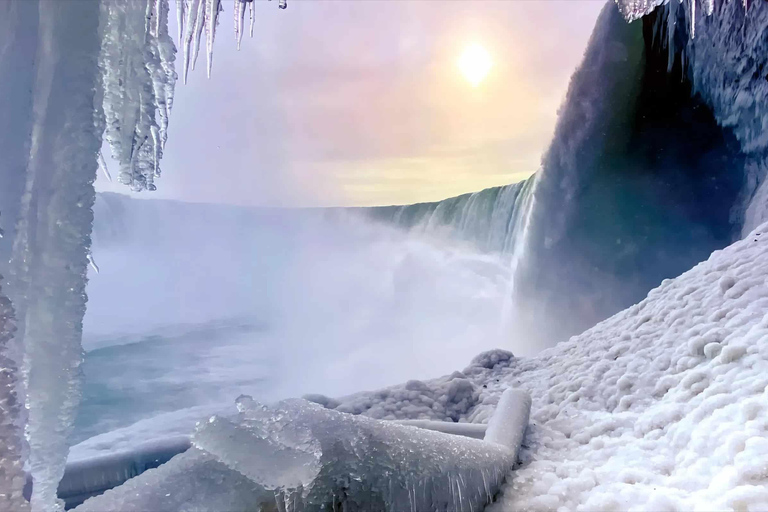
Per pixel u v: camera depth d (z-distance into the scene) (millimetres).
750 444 2201
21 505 1116
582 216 15375
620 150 14773
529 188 21141
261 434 1730
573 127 15461
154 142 1454
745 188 12492
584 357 5410
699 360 3912
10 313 1126
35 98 1183
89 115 1226
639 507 2100
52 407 1233
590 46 15102
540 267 16469
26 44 1167
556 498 2498
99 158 1335
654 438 3086
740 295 4586
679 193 13820
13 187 1155
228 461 1619
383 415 5066
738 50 11695
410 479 2084
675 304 5293
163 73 1438
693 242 13641
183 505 1488
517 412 3889
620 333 5609
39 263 1196
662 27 13641
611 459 2945
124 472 2717
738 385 3012
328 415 2059
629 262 14625
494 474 2752
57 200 1210
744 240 5926
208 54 2105
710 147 13328
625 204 14719
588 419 3953
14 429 1125
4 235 1147
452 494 2328
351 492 1852
